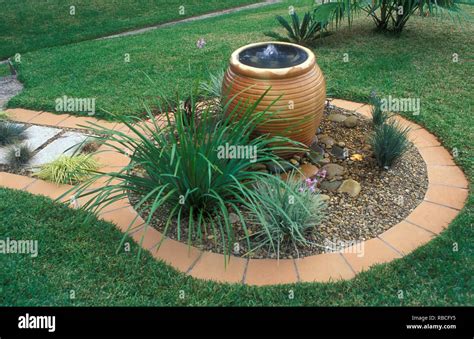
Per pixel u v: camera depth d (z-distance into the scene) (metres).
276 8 10.26
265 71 3.11
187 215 3.03
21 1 11.70
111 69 5.91
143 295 2.45
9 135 4.12
